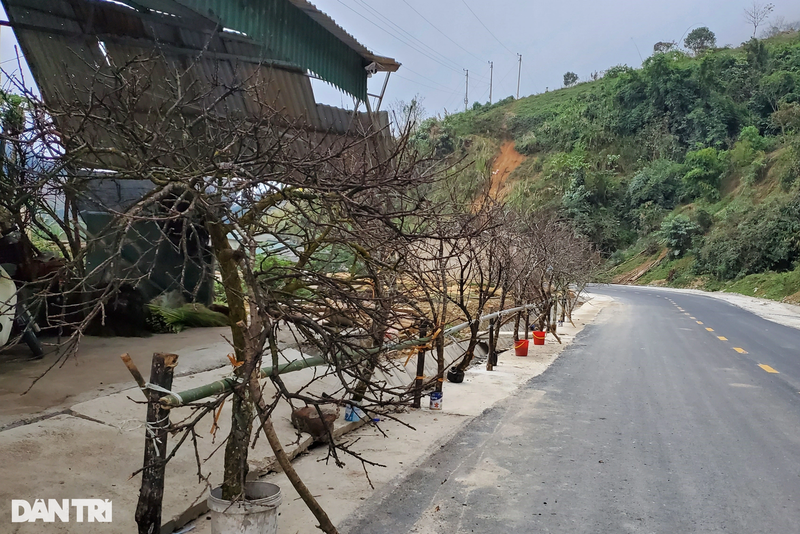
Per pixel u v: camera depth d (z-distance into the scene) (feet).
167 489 13.38
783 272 131.03
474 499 15.07
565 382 30.53
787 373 35.58
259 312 9.30
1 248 22.02
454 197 25.30
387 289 15.90
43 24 21.62
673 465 18.20
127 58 20.16
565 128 231.91
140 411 16.48
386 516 13.82
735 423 23.39
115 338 25.66
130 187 25.48
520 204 85.51
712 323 66.85
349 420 20.38
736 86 213.05
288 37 29.17
